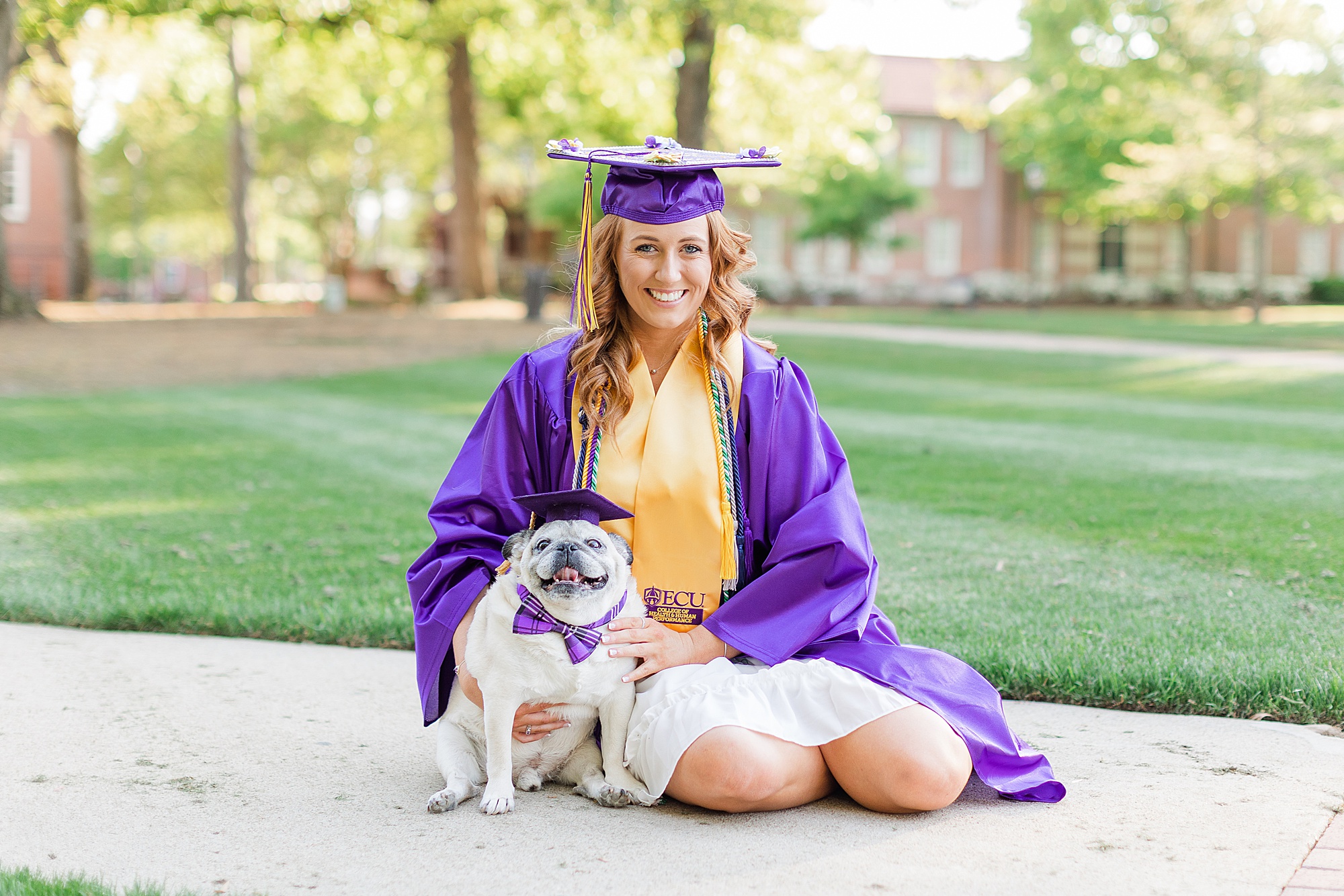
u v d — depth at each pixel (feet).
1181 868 8.21
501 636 9.00
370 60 88.99
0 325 68.74
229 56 111.65
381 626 15.31
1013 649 13.71
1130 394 46.09
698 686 9.13
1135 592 16.66
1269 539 20.02
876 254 139.54
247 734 11.61
